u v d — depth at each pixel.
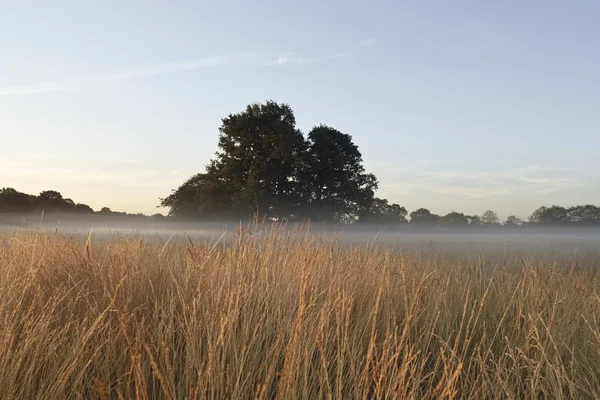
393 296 4.81
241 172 45.69
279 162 45.53
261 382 3.25
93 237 7.66
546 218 53.38
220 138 46.47
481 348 4.26
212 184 45.81
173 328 3.68
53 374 3.01
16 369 2.84
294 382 2.90
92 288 4.35
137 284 4.55
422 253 10.00
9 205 42.75
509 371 3.56
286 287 4.44
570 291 5.34
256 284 4.35
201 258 5.19
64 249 5.39
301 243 5.62
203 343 3.58
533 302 4.79
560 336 3.99
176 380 3.34
